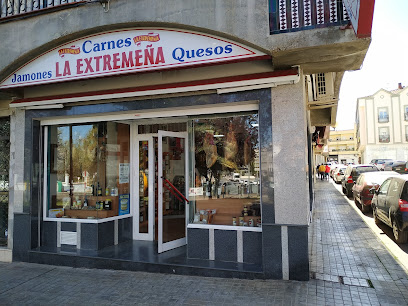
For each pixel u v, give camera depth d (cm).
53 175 680
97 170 663
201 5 469
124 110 566
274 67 486
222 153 559
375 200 888
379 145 4809
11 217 641
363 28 361
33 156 633
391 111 4791
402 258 595
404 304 402
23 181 631
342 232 814
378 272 514
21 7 579
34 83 572
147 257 563
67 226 643
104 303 421
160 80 554
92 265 568
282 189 474
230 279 484
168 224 616
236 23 453
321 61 466
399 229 675
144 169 716
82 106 596
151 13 489
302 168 466
